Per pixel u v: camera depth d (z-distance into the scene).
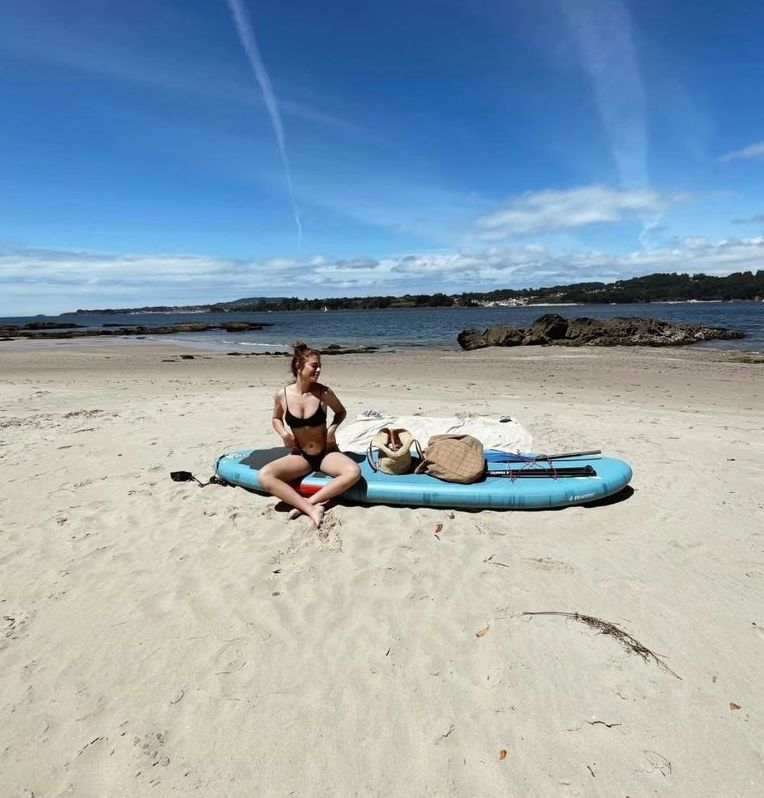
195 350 30.34
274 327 59.47
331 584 3.76
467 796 2.30
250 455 5.87
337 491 4.80
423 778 2.38
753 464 6.53
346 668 2.99
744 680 2.91
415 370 18.45
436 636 3.24
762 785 2.34
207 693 2.84
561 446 7.38
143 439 7.78
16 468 6.49
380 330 51.22
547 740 2.55
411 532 4.41
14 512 5.16
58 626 3.39
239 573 3.91
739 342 27.50
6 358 24.53
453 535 4.41
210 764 2.45
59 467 6.50
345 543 4.26
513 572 3.92
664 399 11.63
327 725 2.64
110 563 4.13
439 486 4.93
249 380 15.85
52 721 2.69
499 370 17.81
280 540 4.37
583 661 3.02
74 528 4.75
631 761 2.45
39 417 9.48
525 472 5.30
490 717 2.68
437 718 2.67
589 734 2.58
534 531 4.58
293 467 4.97
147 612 3.51
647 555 4.21
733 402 11.23
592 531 4.61
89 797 2.31
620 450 7.16
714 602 3.59
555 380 15.11
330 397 4.96
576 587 3.74
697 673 2.95
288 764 2.45
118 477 6.05
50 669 3.03
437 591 3.67
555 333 29.08
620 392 12.70
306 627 3.33
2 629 3.37
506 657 3.05
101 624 3.40
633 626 3.33
